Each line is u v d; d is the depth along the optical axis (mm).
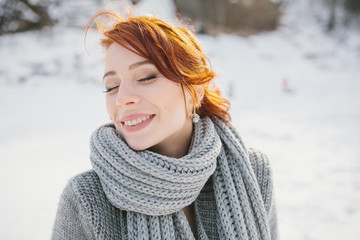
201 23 21781
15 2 18141
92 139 905
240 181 1001
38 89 13109
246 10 23734
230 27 24062
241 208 976
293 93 14367
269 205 1076
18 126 8953
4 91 12594
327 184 4934
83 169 5688
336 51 22547
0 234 3717
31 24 18391
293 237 3533
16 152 6734
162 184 809
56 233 876
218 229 966
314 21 26484
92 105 11391
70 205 854
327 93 14203
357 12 26234
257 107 11742
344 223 3791
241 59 19953
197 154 895
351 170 5484
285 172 5469
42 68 14766
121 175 807
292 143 7211
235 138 1073
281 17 25766
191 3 21609
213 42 21031
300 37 24406
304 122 9258
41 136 7945
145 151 842
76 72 14695
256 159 1105
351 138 7527
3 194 4773
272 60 20594
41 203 4488
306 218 3930
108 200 871
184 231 880
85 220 831
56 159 6242
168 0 21172
